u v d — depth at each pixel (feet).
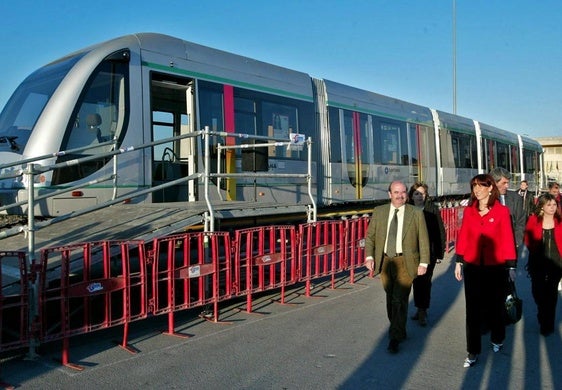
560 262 19.81
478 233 17.17
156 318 22.35
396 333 18.13
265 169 33.55
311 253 26.81
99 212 24.95
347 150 41.63
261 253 23.61
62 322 16.47
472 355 16.71
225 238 21.79
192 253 22.52
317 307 24.45
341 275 32.91
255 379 15.51
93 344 18.70
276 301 25.55
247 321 21.88
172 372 15.99
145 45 27.99
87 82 25.50
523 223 20.95
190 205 24.29
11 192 24.09
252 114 33.32
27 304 15.97
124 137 26.40
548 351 18.34
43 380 15.26
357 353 17.93
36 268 16.16
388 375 15.97
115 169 25.71
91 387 14.78
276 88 35.40
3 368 16.20
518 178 84.02
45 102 25.44
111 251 18.45
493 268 17.03
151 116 27.78
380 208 19.25
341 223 29.09
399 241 18.51
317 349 18.30
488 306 17.90
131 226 20.94
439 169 55.93
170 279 19.67
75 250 18.07
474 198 17.53
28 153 24.22
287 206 26.35
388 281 18.79
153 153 27.73
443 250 22.08
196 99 29.89
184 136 22.58
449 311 24.03
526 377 15.90
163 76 28.53
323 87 40.24
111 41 27.32
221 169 30.83
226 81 31.83
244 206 24.11
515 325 21.76
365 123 44.14
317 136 38.83
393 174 47.47
